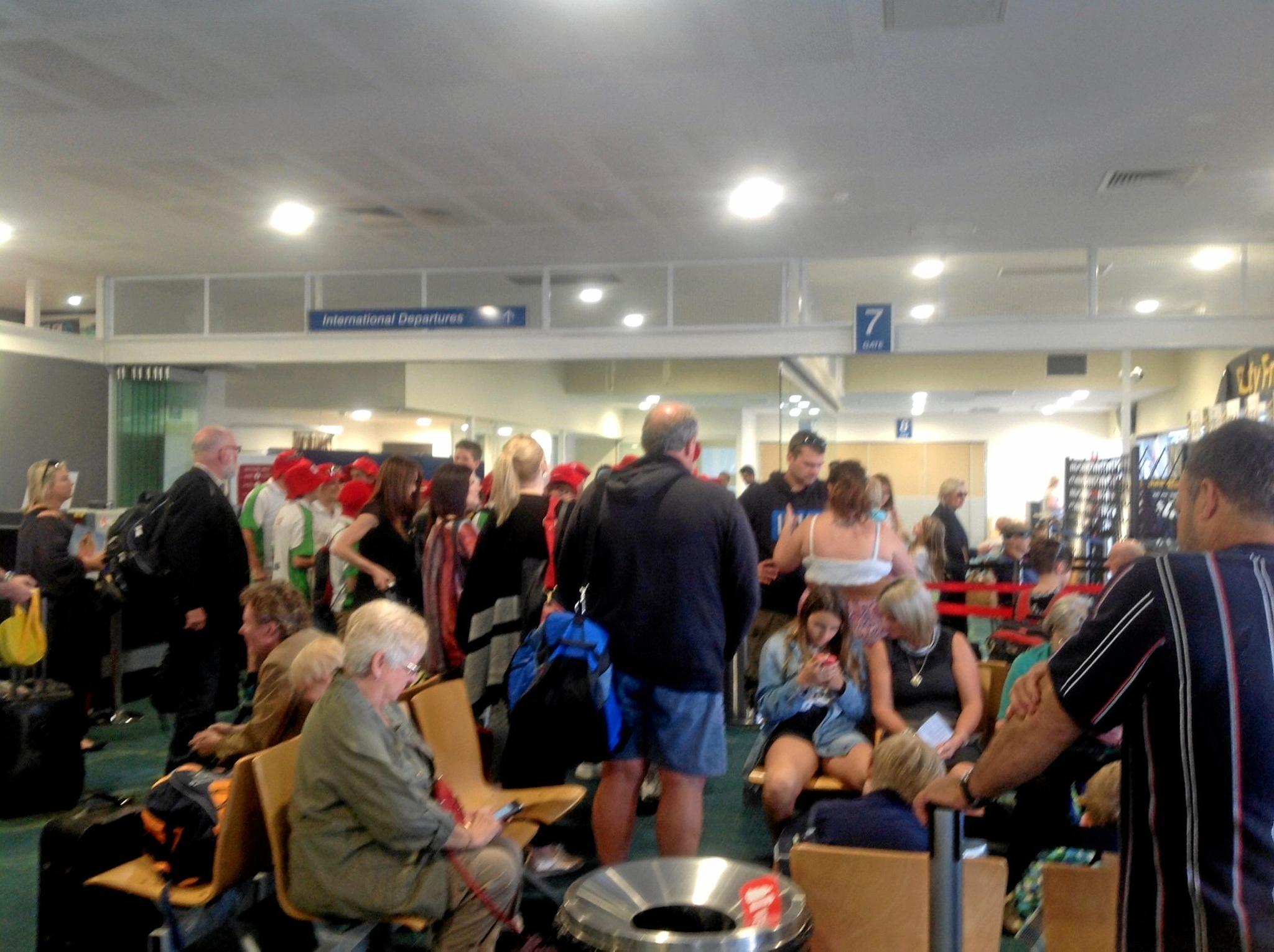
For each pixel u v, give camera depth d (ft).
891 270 27.09
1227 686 4.37
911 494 67.67
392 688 9.37
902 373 49.88
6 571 20.47
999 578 28.99
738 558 10.13
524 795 11.83
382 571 15.49
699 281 27.61
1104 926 7.54
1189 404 44.52
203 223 23.58
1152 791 4.57
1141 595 4.62
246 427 37.73
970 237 24.00
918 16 12.79
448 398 40.04
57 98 15.90
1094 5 12.45
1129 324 24.81
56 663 18.16
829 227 23.26
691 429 10.57
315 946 10.41
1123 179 19.43
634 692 10.14
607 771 10.43
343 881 8.71
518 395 46.37
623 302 30.04
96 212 22.75
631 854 13.76
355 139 17.67
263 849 9.53
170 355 29.86
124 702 22.74
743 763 18.60
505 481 12.58
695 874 6.86
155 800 9.59
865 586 14.17
